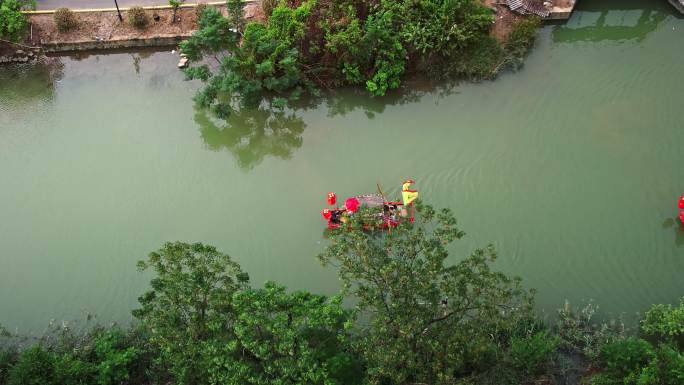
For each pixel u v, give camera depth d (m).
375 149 41.28
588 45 45.75
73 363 29.50
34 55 46.97
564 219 36.84
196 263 27.56
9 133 43.00
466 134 41.34
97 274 36.69
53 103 44.62
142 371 30.94
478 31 43.88
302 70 43.38
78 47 47.16
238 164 41.22
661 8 47.66
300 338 25.38
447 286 25.84
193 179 40.47
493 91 43.41
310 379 25.42
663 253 35.28
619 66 44.31
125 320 35.03
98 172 40.97
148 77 45.94
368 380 25.73
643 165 38.88
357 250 26.30
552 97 42.72
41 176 40.81
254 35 41.19
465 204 37.97
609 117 41.34
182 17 47.31
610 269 34.88
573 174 38.72
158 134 42.78
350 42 41.62
